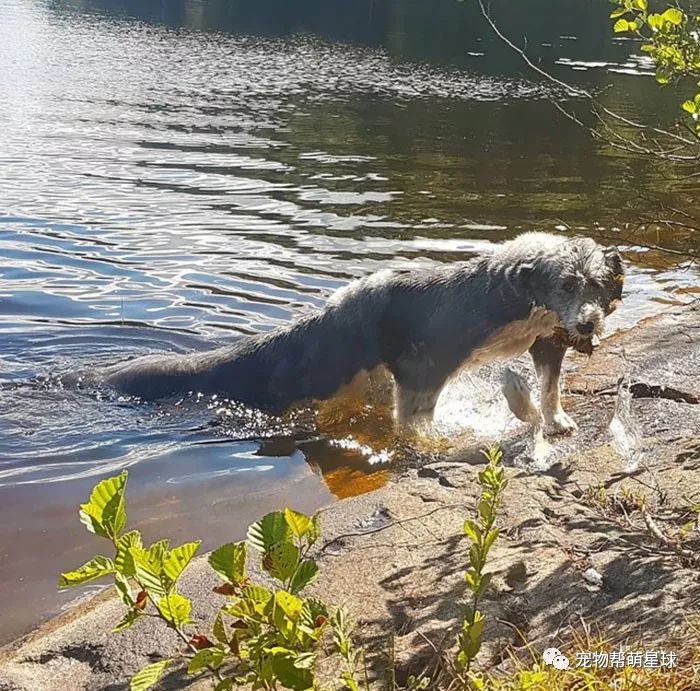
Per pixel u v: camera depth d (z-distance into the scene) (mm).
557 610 1566
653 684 1229
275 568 969
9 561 2094
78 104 8148
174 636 1612
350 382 3111
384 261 4301
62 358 3354
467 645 1142
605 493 2047
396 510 2039
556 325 2803
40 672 1576
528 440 2650
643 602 1545
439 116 8383
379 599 1658
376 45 13820
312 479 2584
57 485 2494
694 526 1822
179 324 3635
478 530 1180
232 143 6824
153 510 2379
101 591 1968
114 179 5664
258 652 968
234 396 3137
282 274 4121
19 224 4707
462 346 2891
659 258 4445
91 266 4176
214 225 4812
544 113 8688
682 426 2553
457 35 15258
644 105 9141
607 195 5637
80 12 17031
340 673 1426
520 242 2908
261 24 16125
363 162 6395
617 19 2633
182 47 12695
